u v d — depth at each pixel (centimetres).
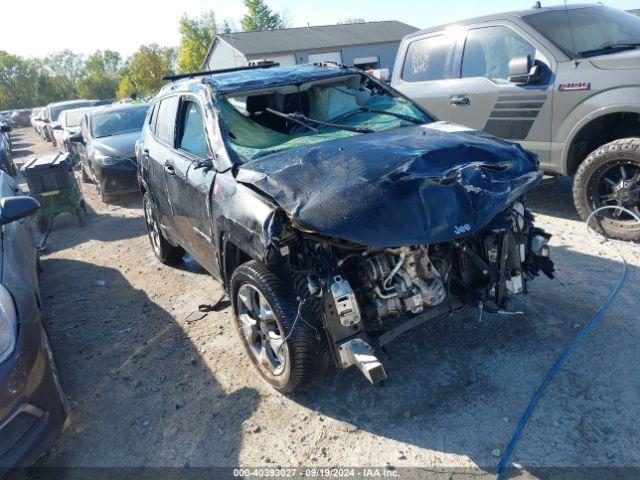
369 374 272
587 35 558
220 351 395
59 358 418
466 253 308
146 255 650
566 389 303
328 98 438
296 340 298
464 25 634
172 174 435
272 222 284
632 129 536
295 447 291
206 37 4784
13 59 9831
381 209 275
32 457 270
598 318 365
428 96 669
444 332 374
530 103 558
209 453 296
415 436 286
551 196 660
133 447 309
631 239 488
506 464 259
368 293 299
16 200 356
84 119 1106
